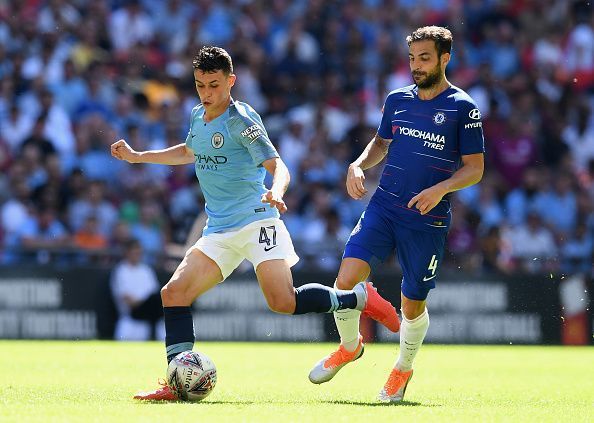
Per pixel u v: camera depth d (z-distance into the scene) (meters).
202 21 70.19
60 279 49.19
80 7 69.75
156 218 57.81
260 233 23.45
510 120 66.38
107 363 35.44
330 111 65.69
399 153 23.95
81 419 18.11
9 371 31.50
